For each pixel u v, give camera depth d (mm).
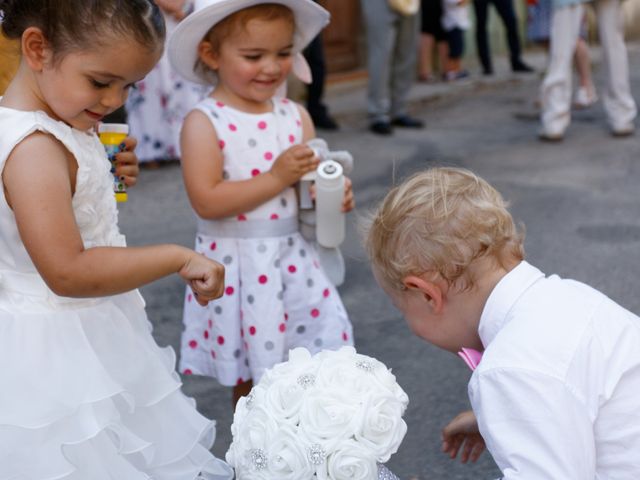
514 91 10172
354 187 6344
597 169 6660
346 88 10219
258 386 1794
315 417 1673
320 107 8148
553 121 7559
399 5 7539
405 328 4117
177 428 2258
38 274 2066
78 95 1977
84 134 2119
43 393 1983
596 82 10547
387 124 7992
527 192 6105
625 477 1737
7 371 1992
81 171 2053
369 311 4312
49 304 2062
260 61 2943
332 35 10562
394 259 1841
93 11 1917
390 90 8258
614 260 4820
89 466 2020
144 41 1967
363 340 4012
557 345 1712
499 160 7023
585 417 1678
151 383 2188
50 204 1958
